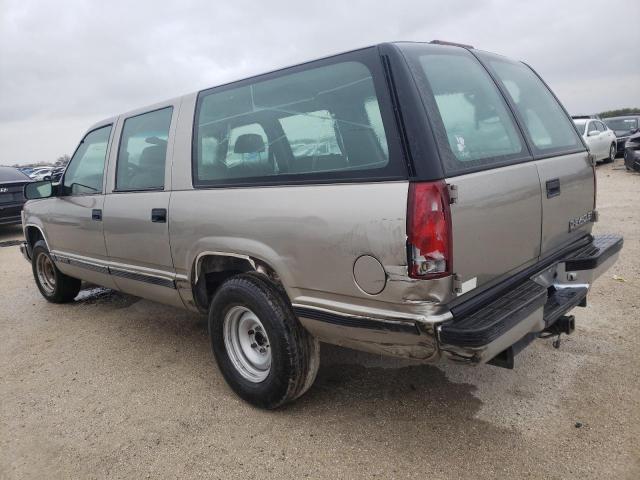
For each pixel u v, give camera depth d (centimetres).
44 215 545
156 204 380
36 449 311
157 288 406
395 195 243
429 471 267
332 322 278
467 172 254
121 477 281
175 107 379
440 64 281
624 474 255
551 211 315
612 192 1143
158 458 294
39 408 359
